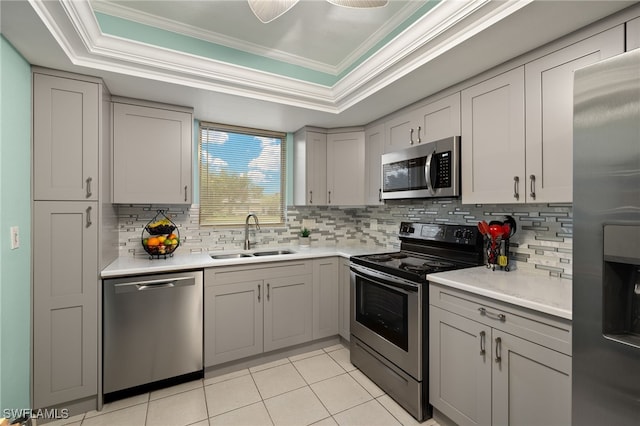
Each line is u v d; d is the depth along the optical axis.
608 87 0.93
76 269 1.88
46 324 1.80
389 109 2.56
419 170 2.26
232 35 2.13
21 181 1.64
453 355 1.70
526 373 1.35
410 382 1.89
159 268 2.11
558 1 1.22
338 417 1.88
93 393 1.92
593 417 0.99
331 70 2.60
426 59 1.73
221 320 2.35
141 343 2.08
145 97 2.27
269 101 2.37
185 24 2.01
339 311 2.85
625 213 0.90
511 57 1.68
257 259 2.47
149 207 2.66
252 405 1.99
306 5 1.83
